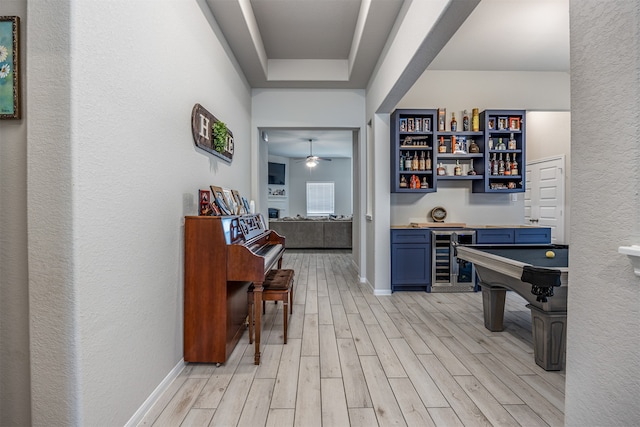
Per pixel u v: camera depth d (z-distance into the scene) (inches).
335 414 61.3
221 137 101.0
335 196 446.3
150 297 63.8
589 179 36.2
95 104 47.8
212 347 79.3
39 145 43.8
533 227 155.9
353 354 87.0
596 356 35.4
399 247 152.2
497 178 161.2
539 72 170.7
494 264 89.1
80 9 44.7
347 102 171.0
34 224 44.0
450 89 170.1
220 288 78.8
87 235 46.0
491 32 129.9
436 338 98.3
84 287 45.4
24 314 46.4
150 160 63.9
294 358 84.6
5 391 47.0
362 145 171.3
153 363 64.9
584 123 36.7
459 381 73.4
